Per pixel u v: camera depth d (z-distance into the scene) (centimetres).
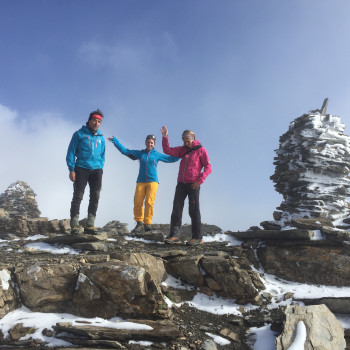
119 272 365
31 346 321
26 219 649
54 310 365
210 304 415
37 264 393
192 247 520
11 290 364
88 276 370
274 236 508
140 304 360
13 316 350
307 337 335
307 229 512
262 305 416
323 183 576
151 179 600
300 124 614
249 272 454
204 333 362
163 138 560
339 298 403
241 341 360
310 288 452
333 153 575
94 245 493
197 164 538
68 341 328
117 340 330
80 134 535
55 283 372
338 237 474
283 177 600
